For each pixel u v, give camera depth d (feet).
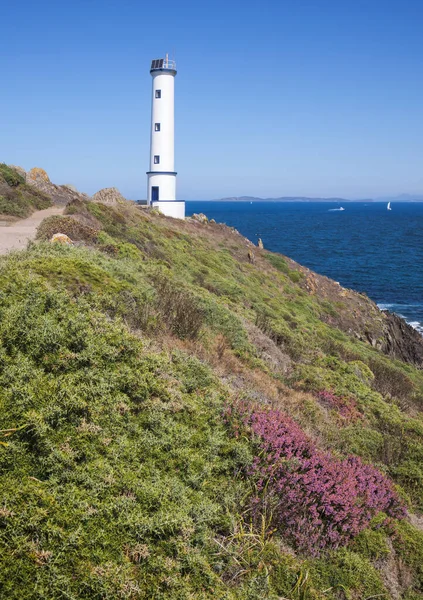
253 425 23.26
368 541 20.74
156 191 148.66
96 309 28.81
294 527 19.58
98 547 14.49
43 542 13.82
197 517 16.97
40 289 26.23
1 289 25.82
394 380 59.67
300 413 32.81
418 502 27.99
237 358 38.37
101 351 22.98
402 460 31.53
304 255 282.56
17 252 37.55
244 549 17.40
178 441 20.44
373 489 23.98
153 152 146.92
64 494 15.42
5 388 18.54
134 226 93.56
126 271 41.06
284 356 47.62
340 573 18.42
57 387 19.44
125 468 17.79
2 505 14.12
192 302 42.83
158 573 14.71
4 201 88.28
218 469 20.44
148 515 16.21
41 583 12.92
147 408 21.62
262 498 19.70
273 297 95.86
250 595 15.62
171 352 29.45
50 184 126.62
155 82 143.23
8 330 21.65
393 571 20.59
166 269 60.23
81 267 34.73
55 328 22.67
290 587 16.96
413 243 362.53
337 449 29.76
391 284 197.06
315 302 109.29
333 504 21.18
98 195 134.21
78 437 17.83
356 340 94.84
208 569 15.53
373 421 37.37
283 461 21.54
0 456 15.57
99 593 13.32
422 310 157.38
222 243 130.72
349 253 295.28
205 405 24.45
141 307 33.63
